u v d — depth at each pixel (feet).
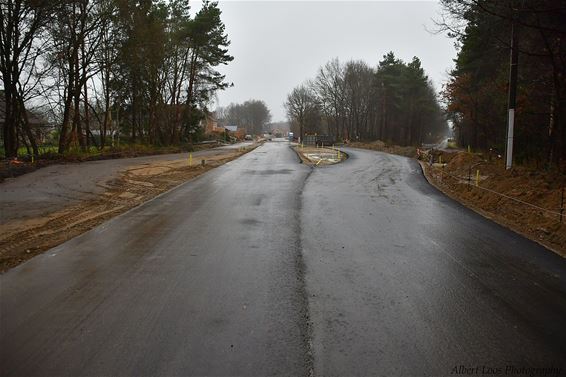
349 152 156.97
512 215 40.14
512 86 59.00
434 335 16.66
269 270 24.32
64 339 16.28
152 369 14.16
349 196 53.01
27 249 29.25
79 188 60.08
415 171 86.43
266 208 44.32
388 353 15.24
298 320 17.83
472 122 137.08
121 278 23.09
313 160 114.83
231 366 14.30
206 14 165.17
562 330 17.21
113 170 83.92
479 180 61.87
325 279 22.89
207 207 44.96
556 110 66.18
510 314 18.67
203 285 21.94
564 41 52.54
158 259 26.55
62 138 112.37
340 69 295.69
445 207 45.73
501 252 28.32
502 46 58.75
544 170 58.03
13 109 97.81
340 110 302.45
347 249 28.84
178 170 86.89
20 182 65.51
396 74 255.09
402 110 252.83
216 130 394.11
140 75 148.66
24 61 97.04
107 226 36.09
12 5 90.74
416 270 24.52
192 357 14.88
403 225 36.58
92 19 113.70
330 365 14.40
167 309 18.95
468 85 134.41
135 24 124.98
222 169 89.40
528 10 42.14
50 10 91.81
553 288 21.83
